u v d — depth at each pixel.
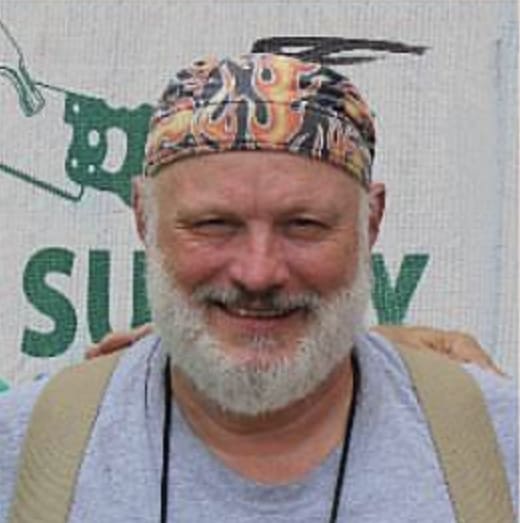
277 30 2.72
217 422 1.83
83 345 2.73
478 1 2.69
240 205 1.75
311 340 1.78
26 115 2.74
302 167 1.76
